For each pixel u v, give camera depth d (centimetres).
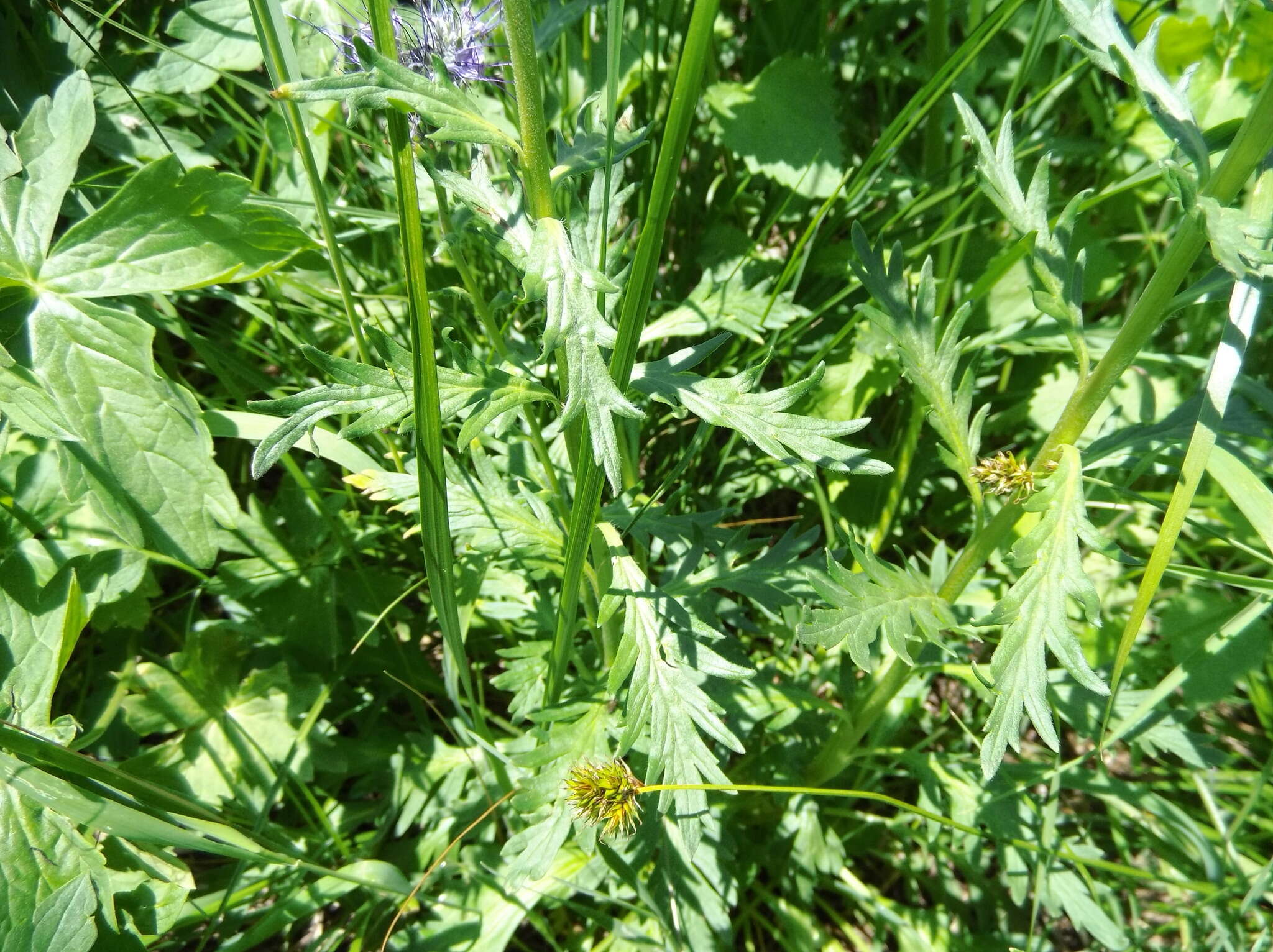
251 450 34
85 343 26
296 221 27
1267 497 21
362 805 31
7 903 23
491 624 32
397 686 33
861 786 33
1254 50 35
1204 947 29
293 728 30
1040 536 21
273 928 28
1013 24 39
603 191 23
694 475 34
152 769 28
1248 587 23
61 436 25
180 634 32
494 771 30
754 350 33
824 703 30
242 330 35
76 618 26
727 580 26
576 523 22
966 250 37
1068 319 22
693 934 29
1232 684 30
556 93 35
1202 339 36
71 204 31
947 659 29
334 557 31
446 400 20
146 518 26
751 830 33
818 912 34
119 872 25
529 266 18
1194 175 19
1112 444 24
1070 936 33
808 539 27
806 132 35
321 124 30
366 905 29
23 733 21
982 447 38
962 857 31
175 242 26
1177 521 21
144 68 33
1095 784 30
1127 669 32
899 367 33
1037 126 38
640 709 23
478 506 26
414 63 22
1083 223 37
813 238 33
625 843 27
